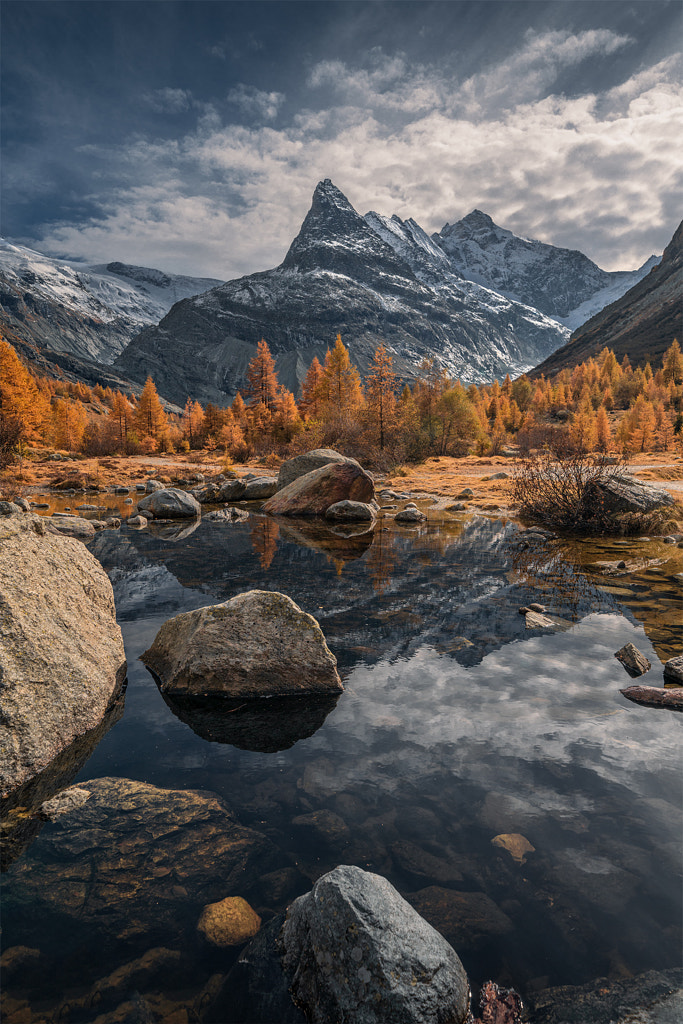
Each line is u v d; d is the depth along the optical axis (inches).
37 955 91.4
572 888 102.5
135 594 329.4
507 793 132.0
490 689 194.5
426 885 103.5
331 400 2453.2
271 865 110.3
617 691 191.6
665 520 555.8
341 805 129.3
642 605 299.6
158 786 138.6
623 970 85.3
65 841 118.1
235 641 206.8
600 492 587.8
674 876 105.3
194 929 96.4
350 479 810.2
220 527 649.0
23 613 175.6
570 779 137.7
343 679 206.7
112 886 105.8
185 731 170.6
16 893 103.7
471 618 279.3
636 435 2365.9
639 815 123.0
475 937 92.3
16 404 1899.6
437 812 125.6
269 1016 79.7
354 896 89.2
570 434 2519.7
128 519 708.7
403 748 155.2
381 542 527.8
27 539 208.1
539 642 242.5
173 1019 80.1
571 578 366.3
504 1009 79.4
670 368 4783.5
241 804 130.6
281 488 948.6
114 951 92.3
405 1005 77.9
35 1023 79.8
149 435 3083.2
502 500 832.3
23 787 139.4
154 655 231.0
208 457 2237.9
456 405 2094.0
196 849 115.1
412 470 1455.5
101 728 173.3
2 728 145.1
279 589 341.1
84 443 2790.4
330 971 82.3
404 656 228.7
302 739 162.4
